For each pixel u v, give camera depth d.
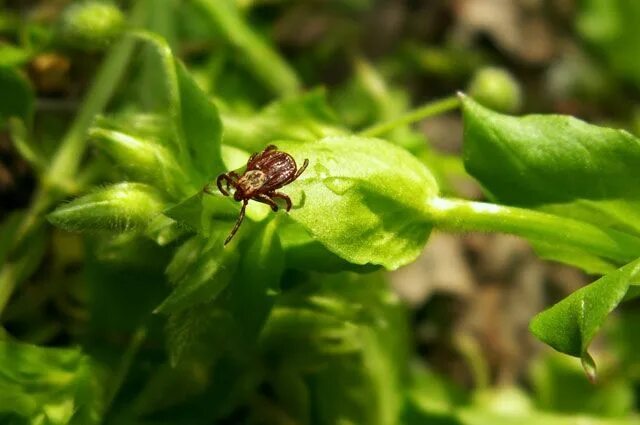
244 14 0.14
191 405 0.10
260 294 0.09
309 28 0.16
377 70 0.17
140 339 0.10
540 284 0.16
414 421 0.12
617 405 0.14
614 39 0.19
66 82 0.12
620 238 0.08
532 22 0.19
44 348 0.09
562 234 0.08
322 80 0.16
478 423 0.12
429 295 0.15
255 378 0.10
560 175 0.08
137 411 0.10
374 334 0.11
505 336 0.16
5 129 0.11
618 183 0.08
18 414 0.09
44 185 0.11
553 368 0.14
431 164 0.12
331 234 0.08
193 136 0.09
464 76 0.18
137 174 0.09
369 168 0.08
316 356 0.10
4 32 0.12
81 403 0.09
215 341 0.10
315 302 0.10
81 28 0.11
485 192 0.09
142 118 0.10
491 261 0.16
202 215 0.08
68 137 0.11
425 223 0.08
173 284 0.09
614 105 0.19
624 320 0.14
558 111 0.19
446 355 0.15
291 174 0.08
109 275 0.10
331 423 0.11
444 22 0.18
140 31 0.09
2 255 0.10
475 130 0.09
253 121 0.10
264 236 0.09
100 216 0.08
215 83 0.13
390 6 0.18
